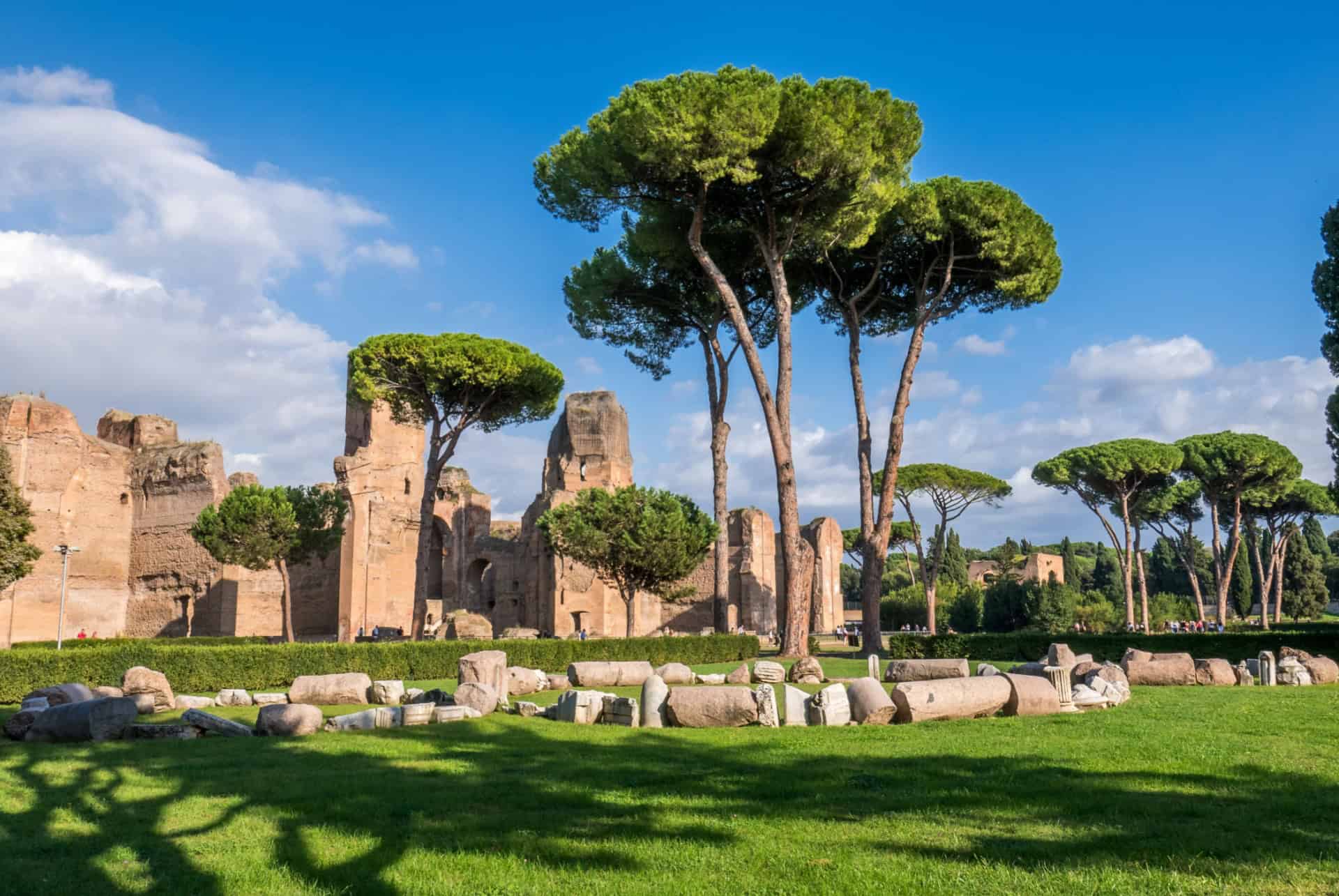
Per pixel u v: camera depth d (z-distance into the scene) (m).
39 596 55.72
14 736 14.32
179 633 58.31
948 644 31.95
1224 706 15.97
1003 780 9.78
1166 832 7.61
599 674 22.38
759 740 12.95
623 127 29.48
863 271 38.44
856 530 91.38
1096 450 57.56
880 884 6.47
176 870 7.17
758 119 28.80
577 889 6.55
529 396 45.56
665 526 39.97
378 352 42.50
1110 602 77.31
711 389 39.94
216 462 59.69
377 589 58.25
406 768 11.19
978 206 34.22
